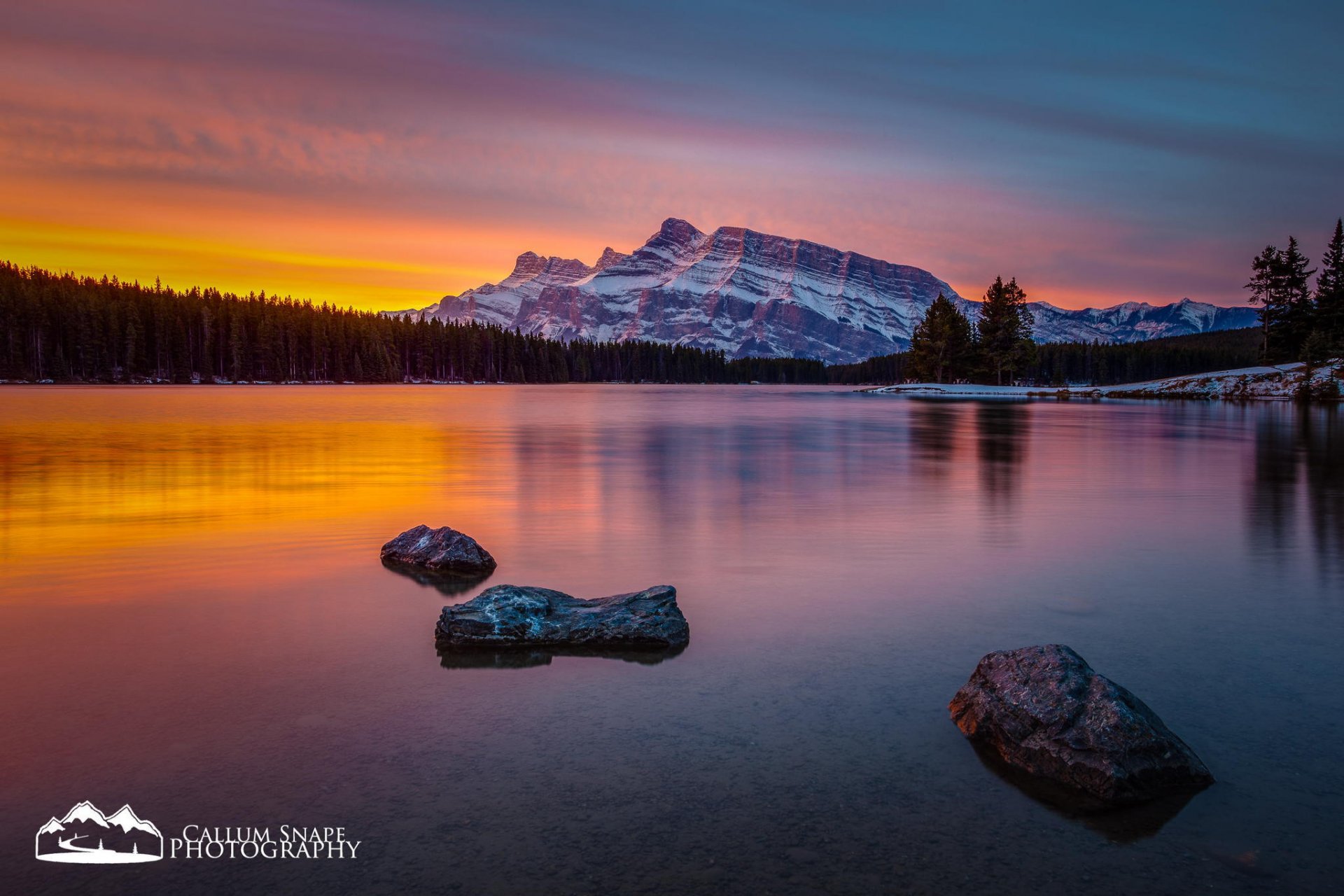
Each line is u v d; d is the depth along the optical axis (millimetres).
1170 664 6879
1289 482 19922
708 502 16266
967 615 8320
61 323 133750
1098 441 32938
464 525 13500
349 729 5566
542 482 19312
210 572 10039
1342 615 8336
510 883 3928
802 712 5902
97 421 42062
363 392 115562
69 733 5434
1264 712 5914
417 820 4473
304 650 7145
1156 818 4605
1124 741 4953
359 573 10055
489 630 7309
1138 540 12469
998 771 5098
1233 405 71125
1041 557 11141
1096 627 7918
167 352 146000
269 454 25547
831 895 3863
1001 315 121438
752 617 8234
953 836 4387
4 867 4062
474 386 178000
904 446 30672
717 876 3988
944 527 13508
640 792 4773
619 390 150375
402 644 7352
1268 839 4398
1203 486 18953
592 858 4129
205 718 5691
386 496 16828
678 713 5883
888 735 5555
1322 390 77438
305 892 3850
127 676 6469
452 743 5379
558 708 5957
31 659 6844
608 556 11086
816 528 13398
